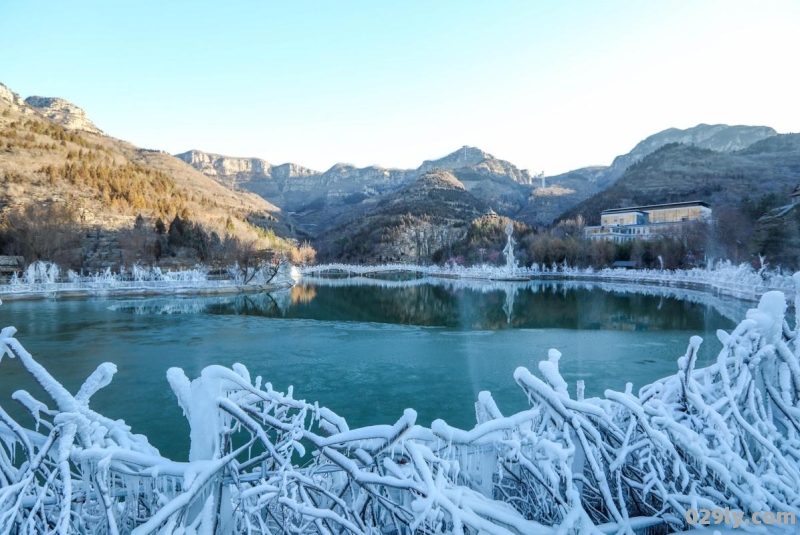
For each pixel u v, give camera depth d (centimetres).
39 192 8475
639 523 437
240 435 990
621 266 7744
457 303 4325
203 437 385
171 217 9419
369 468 443
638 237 8350
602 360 1841
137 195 9775
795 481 475
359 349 2120
